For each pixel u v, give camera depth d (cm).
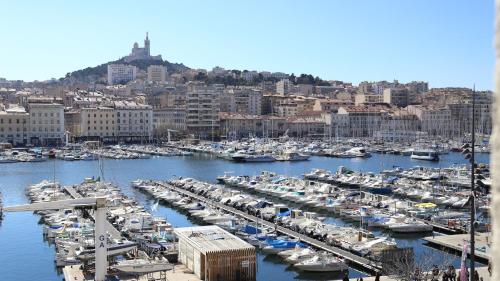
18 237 8950
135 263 5666
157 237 8106
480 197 10206
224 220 9825
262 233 8381
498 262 429
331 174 16638
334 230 8312
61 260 7100
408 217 9650
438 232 9162
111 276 5403
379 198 11438
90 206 5209
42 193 13300
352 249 7362
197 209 10938
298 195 12350
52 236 8656
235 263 5641
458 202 11356
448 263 5819
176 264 6378
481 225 8375
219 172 19650
